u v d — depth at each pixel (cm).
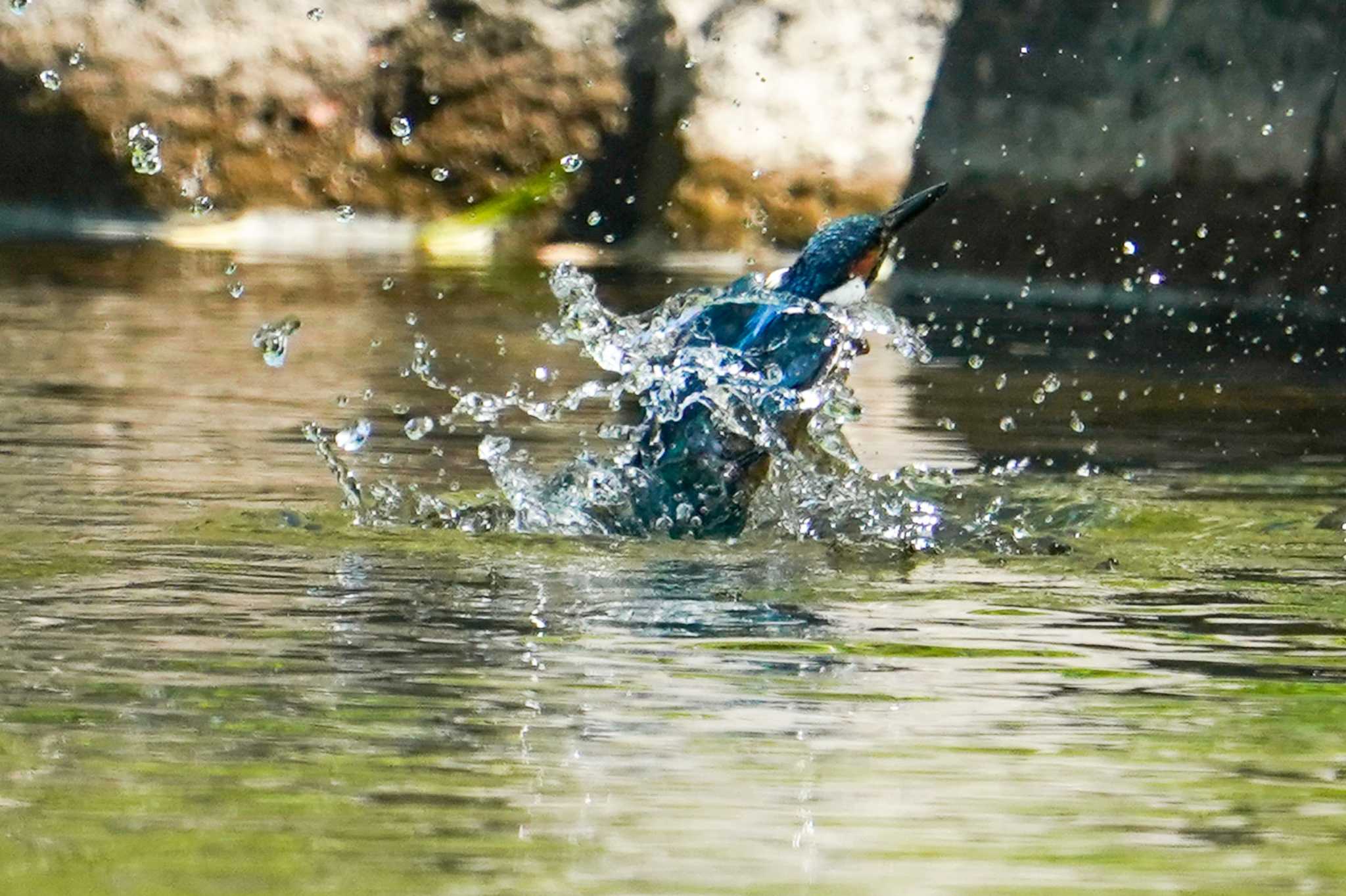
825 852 854
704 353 1684
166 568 1407
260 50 4731
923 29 4569
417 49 4753
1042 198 3812
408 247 4494
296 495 1714
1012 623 1295
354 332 2930
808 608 1325
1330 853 867
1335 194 3494
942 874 832
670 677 1132
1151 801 931
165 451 1925
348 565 1437
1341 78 3531
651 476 1648
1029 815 909
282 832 866
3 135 4669
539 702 1074
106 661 1144
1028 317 3388
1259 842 880
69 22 4694
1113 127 3766
